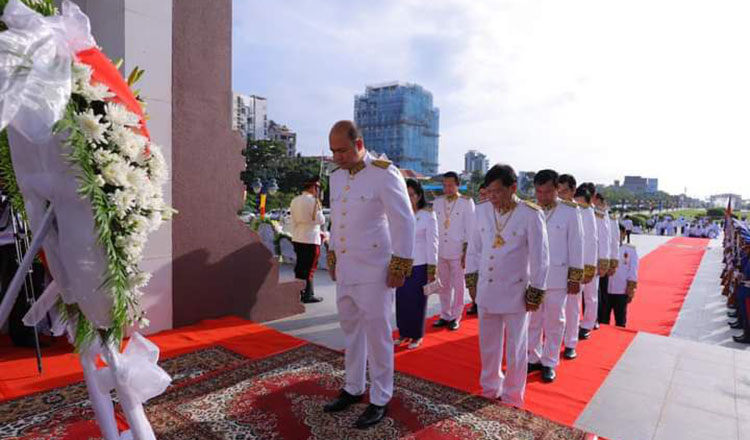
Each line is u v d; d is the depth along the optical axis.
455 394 3.28
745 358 4.48
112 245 1.80
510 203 3.20
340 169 3.08
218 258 5.04
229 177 5.10
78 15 1.79
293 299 5.80
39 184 1.75
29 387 3.20
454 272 5.34
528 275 3.17
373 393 2.86
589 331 5.23
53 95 1.59
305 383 3.37
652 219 34.78
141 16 4.28
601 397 3.52
